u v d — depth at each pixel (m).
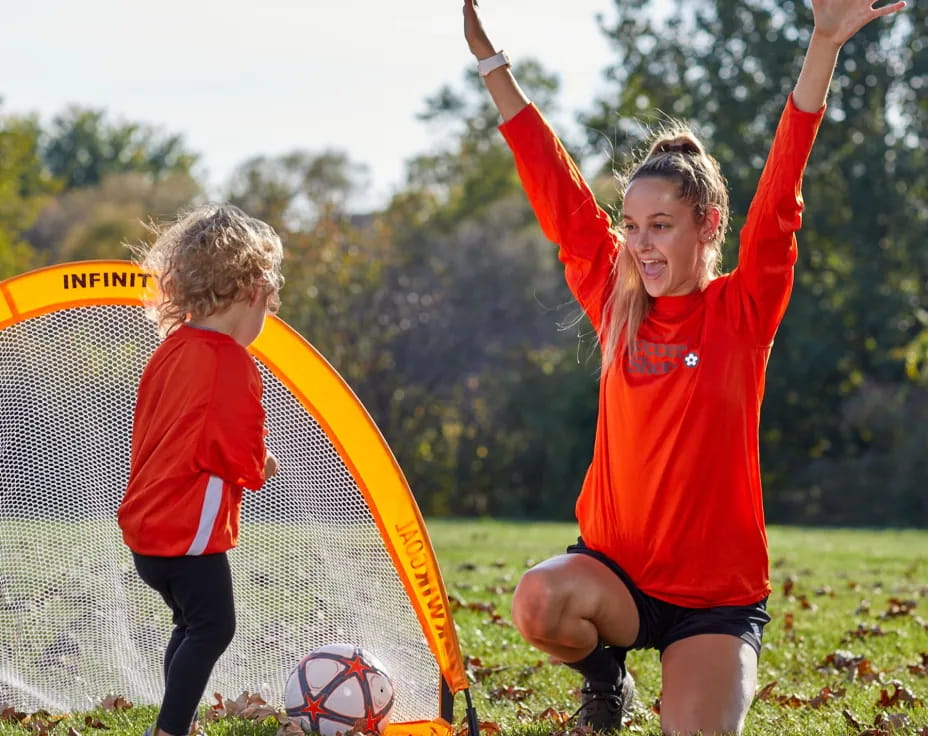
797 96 5.24
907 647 9.08
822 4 5.07
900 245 45.91
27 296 6.01
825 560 16.98
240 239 5.09
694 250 5.55
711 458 5.45
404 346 47.88
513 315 51.66
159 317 5.34
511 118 6.12
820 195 46.78
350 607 6.05
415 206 53.12
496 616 9.69
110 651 6.33
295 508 6.07
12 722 5.98
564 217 6.05
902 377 46.78
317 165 74.38
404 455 44.53
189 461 4.88
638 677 7.54
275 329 5.90
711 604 5.53
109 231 70.19
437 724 5.78
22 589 6.25
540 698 6.89
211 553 4.92
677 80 48.28
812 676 7.94
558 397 46.50
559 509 46.09
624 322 5.66
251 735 5.58
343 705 5.58
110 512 6.26
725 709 5.17
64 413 6.20
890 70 47.12
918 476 43.38
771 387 46.53
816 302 46.62
